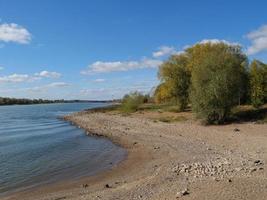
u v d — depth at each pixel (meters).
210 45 58.66
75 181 18.72
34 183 18.81
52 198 15.23
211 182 14.19
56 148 31.83
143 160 23.28
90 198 14.37
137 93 77.94
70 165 23.36
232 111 42.84
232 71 40.97
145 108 78.31
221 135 31.94
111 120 58.34
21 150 31.42
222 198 11.83
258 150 23.34
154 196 13.41
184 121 46.25
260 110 45.91
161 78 60.84
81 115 82.25
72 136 41.06
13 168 23.00
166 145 28.47
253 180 13.93
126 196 13.94
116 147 30.12
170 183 15.37
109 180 18.30
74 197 14.99
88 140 36.25
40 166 23.44
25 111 133.38
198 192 12.85
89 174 20.30
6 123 69.38
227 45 49.91
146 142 31.05
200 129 37.25
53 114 104.31
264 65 50.66
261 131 33.06
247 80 46.34
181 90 59.72
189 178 15.89
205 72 41.47
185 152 24.56
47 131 49.75
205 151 24.41
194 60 58.12
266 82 49.03
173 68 59.88
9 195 16.56
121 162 23.30
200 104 40.78
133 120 54.22
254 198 11.66
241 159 19.69
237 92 41.09
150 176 17.83
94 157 25.95
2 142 38.03
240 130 34.41
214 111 40.16
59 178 19.70
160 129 39.69
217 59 42.06
